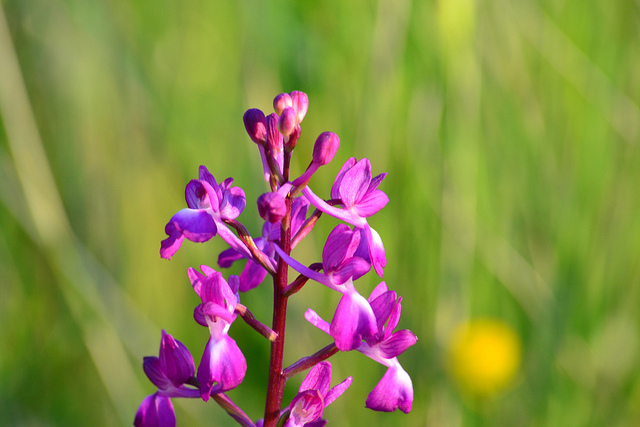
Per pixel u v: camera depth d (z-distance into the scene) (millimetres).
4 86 530
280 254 417
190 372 423
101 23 549
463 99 554
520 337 542
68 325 536
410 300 541
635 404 539
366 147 542
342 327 415
